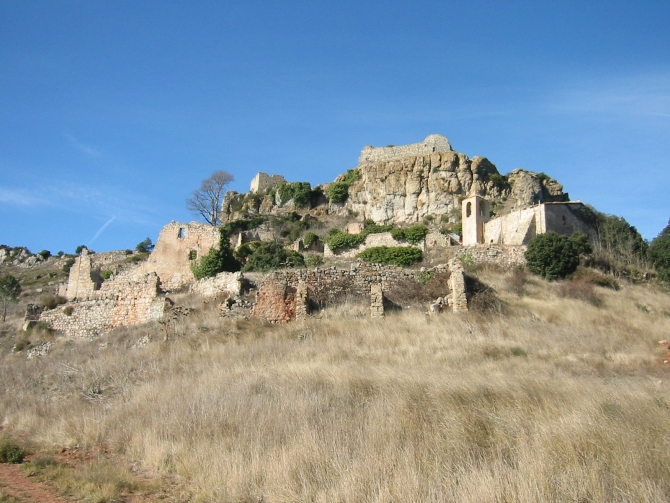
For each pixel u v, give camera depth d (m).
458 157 90.81
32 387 24.72
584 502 10.84
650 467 11.73
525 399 15.84
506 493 11.03
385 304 30.84
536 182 90.69
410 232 57.28
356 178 96.75
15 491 12.48
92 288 54.12
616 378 19.92
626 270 42.62
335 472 12.57
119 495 12.57
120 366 25.00
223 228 78.19
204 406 17.03
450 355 22.98
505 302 32.06
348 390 17.42
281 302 30.62
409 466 12.30
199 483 13.10
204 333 28.58
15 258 96.31
